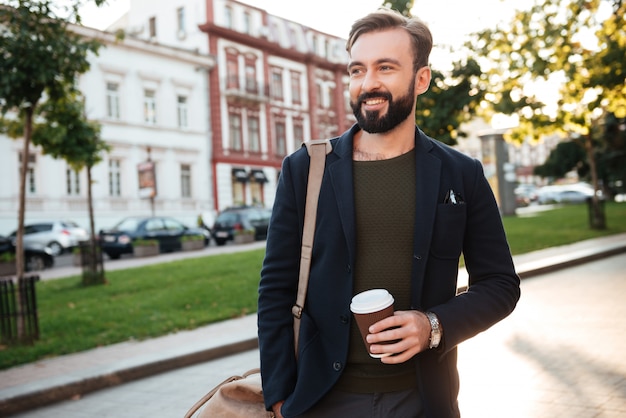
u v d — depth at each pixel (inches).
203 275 578.6
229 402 80.2
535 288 434.9
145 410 223.9
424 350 71.1
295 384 74.6
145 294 489.1
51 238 1092.5
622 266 516.1
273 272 77.4
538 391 202.1
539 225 936.9
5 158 1194.6
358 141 78.9
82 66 349.4
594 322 300.2
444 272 72.9
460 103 651.5
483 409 190.1
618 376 210.5
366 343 66.7
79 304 462.6
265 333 75.8
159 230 1011.9
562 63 693.9
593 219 865.5
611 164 1403.8
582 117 791.7
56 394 245.8
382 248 73.1
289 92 1882.4
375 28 73.8
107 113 1376.7
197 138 1584.6
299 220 77.3
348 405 72.2
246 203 1716.3
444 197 74.0
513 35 686.5
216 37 1641.2
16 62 326.0
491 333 294.4
